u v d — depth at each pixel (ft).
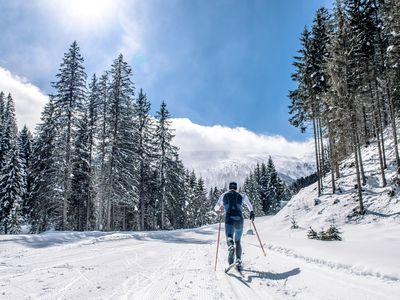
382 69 92.07
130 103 115.75
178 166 162.09
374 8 94.89
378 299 14.42
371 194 89.51
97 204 136.46
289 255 30.58
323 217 91.40
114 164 111.65
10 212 128.06
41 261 28.81
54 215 119.24
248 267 25.08
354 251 28.02
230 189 25.57
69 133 100.68
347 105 83.76
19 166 133.39
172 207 157.99
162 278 20.57
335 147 93.15
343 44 85.87
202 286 18.12
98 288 17.48
